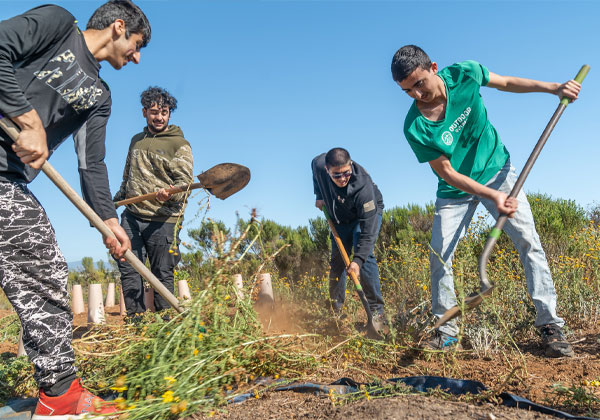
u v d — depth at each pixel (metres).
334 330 4.46
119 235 2.75
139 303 4.55
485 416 2.03
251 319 2.99
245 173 4.17
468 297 3.04
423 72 3.13
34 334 2.26
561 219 7.77
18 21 2.09
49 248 2.33
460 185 3.22
